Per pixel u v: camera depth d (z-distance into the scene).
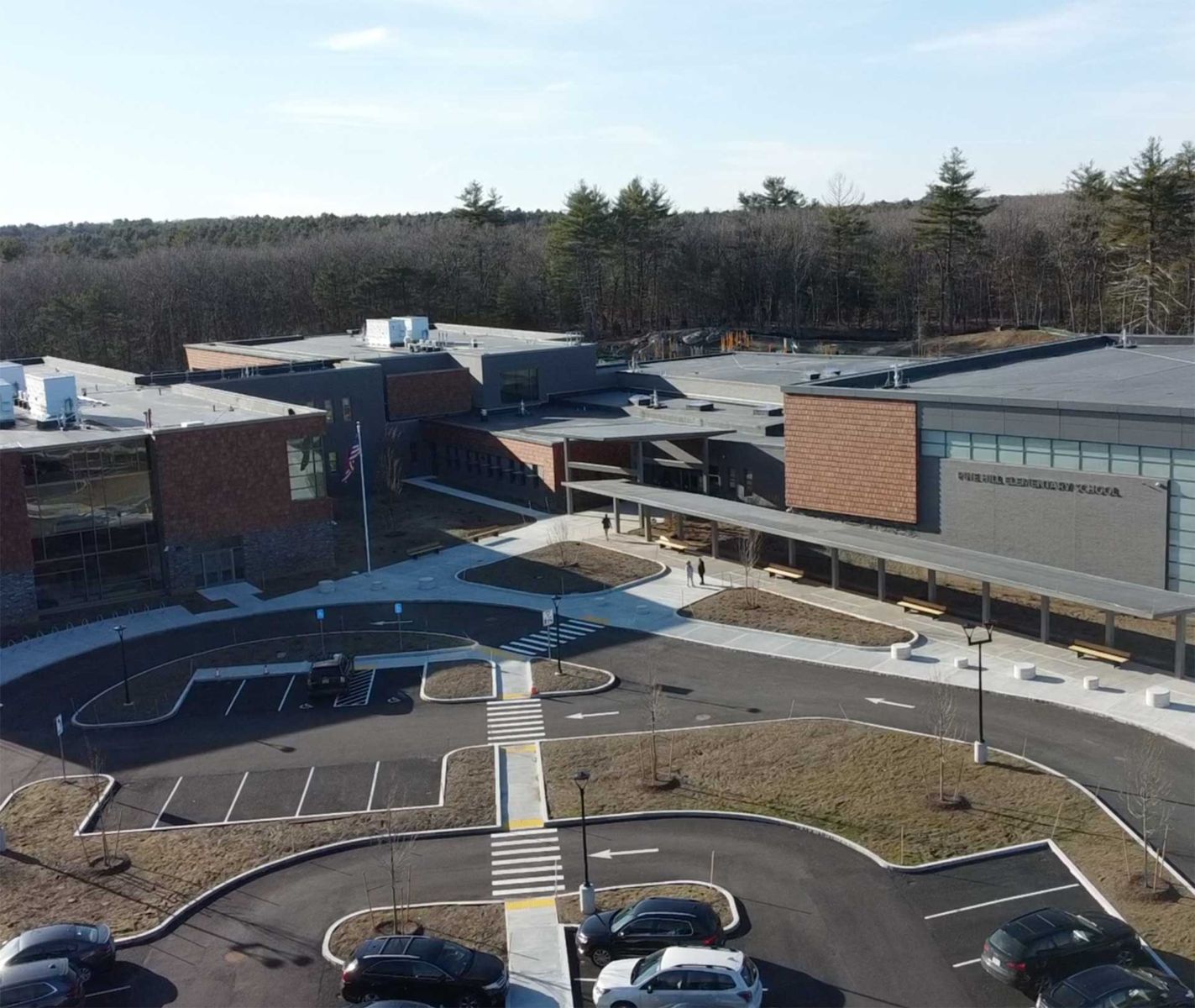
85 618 63.41
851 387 68.88
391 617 61.41
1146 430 52.62
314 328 173.25
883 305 169.88
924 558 55.09
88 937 31.38
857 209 168.62
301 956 31.86
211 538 67.81
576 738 45.28
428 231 190.00
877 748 42.66
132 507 66.00
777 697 48.12
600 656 54.03
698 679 50.69
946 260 153.62
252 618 62.41
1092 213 153.12
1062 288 161.88
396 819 39.31
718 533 70.50
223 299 168.88
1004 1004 28.20
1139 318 134.12
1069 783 39.12
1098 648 49.81
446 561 71.62
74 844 38.78
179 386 85.69
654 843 37.00
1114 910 31.75
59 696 52.88
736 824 37.94
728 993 27.75
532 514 82.94
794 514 67.31
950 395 59.91
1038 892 32.88
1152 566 53.09
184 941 32.88
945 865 34.53
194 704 51.09
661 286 179.00
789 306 176.62
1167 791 38.41
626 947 30.94
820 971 29.81
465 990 29.11
